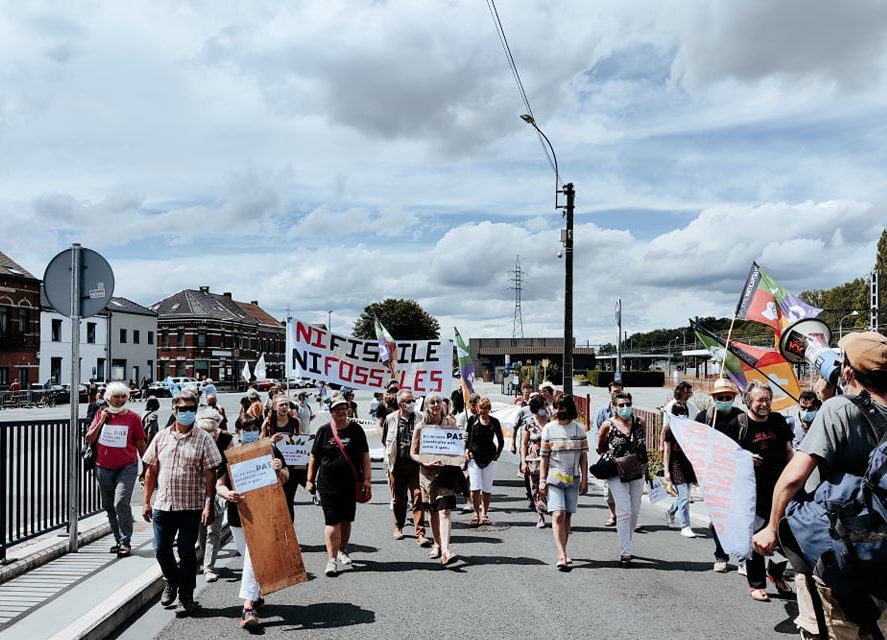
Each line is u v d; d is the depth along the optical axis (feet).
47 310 182.50
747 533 17.83
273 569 19.35
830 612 11.43
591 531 31.71
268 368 323.57
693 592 22.02
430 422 26.99
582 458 25.38
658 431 53.78
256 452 20.16
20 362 168.66
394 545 28.94
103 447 25.29
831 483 11.44
